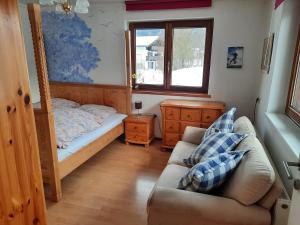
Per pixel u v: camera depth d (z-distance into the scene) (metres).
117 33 3.72
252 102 3.40
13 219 0.69
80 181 2.71
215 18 3.27
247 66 3.31
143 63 3.88
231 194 1.47
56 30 3.97
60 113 3.10
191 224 1.41
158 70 3.84
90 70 4.00
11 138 0.65
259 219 1.33
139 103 3.71
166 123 3.45
